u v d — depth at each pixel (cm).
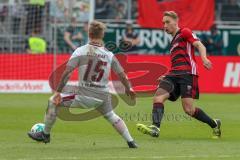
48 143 3406
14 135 3794
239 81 7588
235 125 4491
